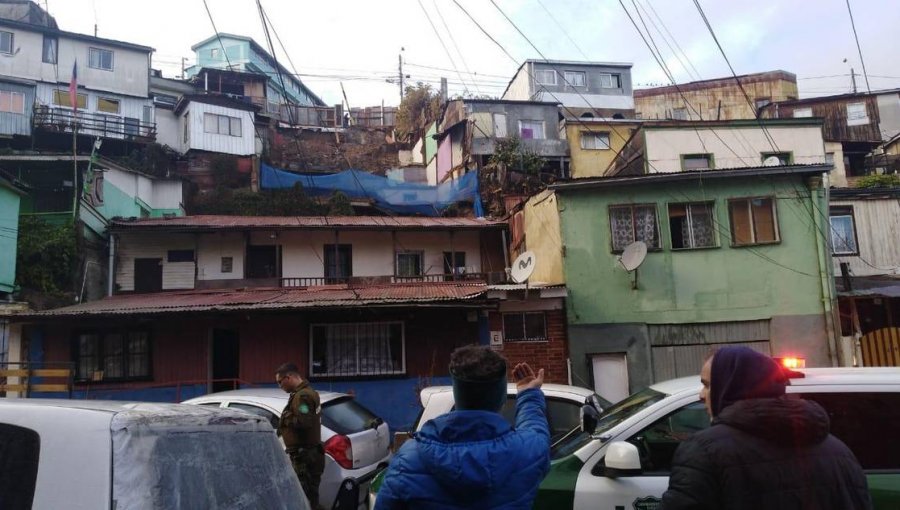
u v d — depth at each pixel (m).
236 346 15.05
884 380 3.77
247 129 35.28
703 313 15.33
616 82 39.97
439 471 2.04
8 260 18.55
